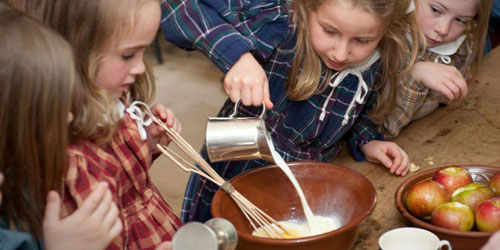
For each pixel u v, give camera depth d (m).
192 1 1.49
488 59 2.14
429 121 1.79
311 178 1.37
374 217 1.36
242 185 1.34
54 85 0.95
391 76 1.64
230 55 1.42
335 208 1.35
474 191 1.25
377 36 1.38
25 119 0.94
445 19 1.67
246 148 1.29
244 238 1.12
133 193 1.28
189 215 1.74
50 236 1.00
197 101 3.68
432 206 1.26
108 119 1.13
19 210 1.03
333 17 1.32
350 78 1.58
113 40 1.10
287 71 1.58
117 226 1.05
